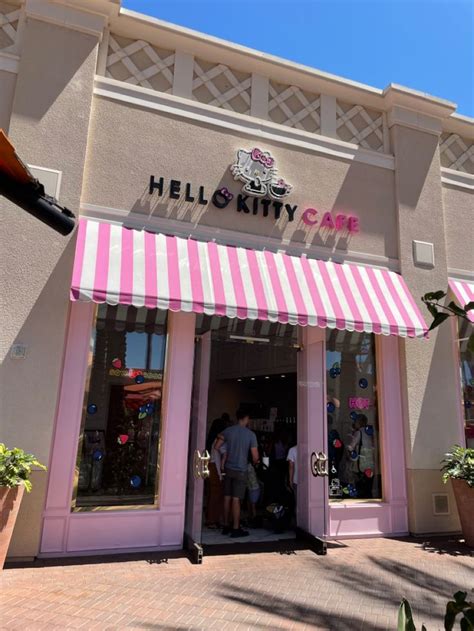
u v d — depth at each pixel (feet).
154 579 18.53
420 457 27.07
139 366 23.49
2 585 17.29
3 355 20.76
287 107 28.89
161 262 22.54
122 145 24.52
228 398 48.06
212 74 27.48
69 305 22.53
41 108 23.12
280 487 29.55
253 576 19.25
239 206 26.09
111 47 25.61
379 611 16.11
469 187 33.04
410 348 28.19
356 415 27.35
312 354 26.73
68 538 20.80
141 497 22.49
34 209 12.82
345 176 29.09
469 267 31.68
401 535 26.23
